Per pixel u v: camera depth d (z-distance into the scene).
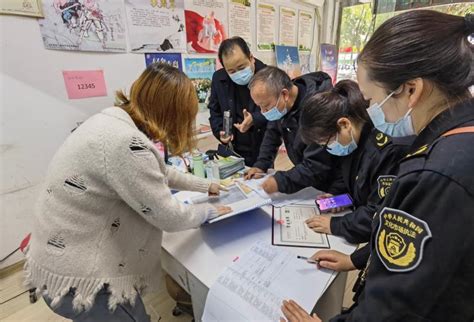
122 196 0.68
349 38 3.99
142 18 1.92
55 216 0.70
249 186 1.24
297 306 0.64
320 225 0.93
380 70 0.45
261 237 0.90
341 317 0.57
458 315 0.41
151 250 0.85
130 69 1.94
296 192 1.19
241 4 2.58
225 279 0.73
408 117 0.50
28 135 1.59
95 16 1.69
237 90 1.89
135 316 0.88
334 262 0.75
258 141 1.87
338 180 1.16
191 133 0.84
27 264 0.79
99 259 0.73
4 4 1.36
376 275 0.47
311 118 0.92
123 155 0.65
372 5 3.61
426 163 0.41
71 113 1.73
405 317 0.42
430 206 0.39
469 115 0.42
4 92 1.46
